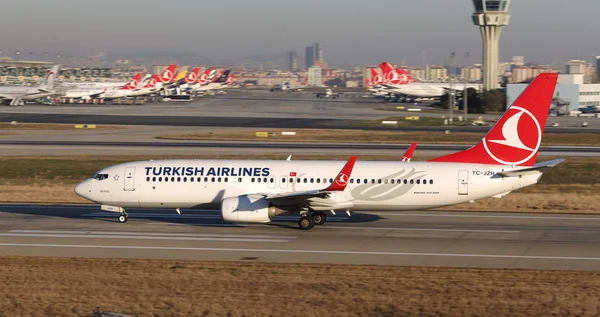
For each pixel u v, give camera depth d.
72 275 65.50
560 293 60.25
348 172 88.50
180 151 178.12
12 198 117.56
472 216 102.19
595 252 78.19
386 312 55.19
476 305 56.91
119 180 96.19
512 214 104.06
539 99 91.44
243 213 89.31
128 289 60.81
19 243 81.69
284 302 57.44
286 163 96.00
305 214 92.56
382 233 89.12
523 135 92.38
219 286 61.97
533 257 75.50
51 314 54.06
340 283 63.31
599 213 105.31
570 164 156.00
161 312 54.69
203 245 81.19
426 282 63.91
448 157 94.75
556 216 102.50
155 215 103.06
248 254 76.44
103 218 100.38
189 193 95.06
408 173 92.88
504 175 91.75
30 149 182.25
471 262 72.94
